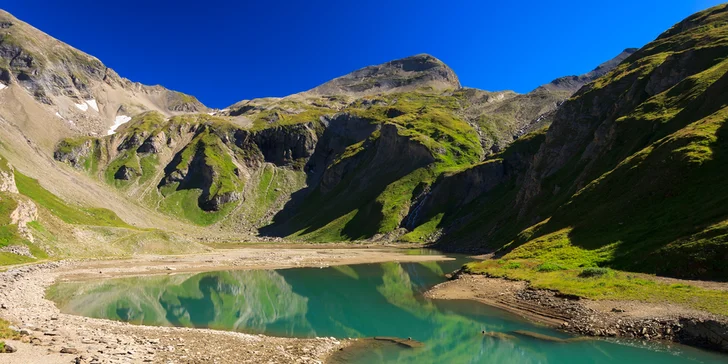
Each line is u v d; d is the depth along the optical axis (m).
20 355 21.27
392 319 41.50
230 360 25.09
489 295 48.97
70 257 81.94
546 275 49.88
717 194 46.16
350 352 30.12
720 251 37.62
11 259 68.56
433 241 154.62
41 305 43.06
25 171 161.12
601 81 150.38
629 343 30.31
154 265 83.56
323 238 194.75
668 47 139.50
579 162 110.62
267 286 63.91
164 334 32.19
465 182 180.50
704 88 79.75
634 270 44.22
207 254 113.88
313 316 43.31
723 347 27.55
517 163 178.25
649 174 58.69
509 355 29.33
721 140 54.47
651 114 88.06
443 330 36.34
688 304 32.75
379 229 178.62
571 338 32.72
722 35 106.62
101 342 26.67
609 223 57.81
